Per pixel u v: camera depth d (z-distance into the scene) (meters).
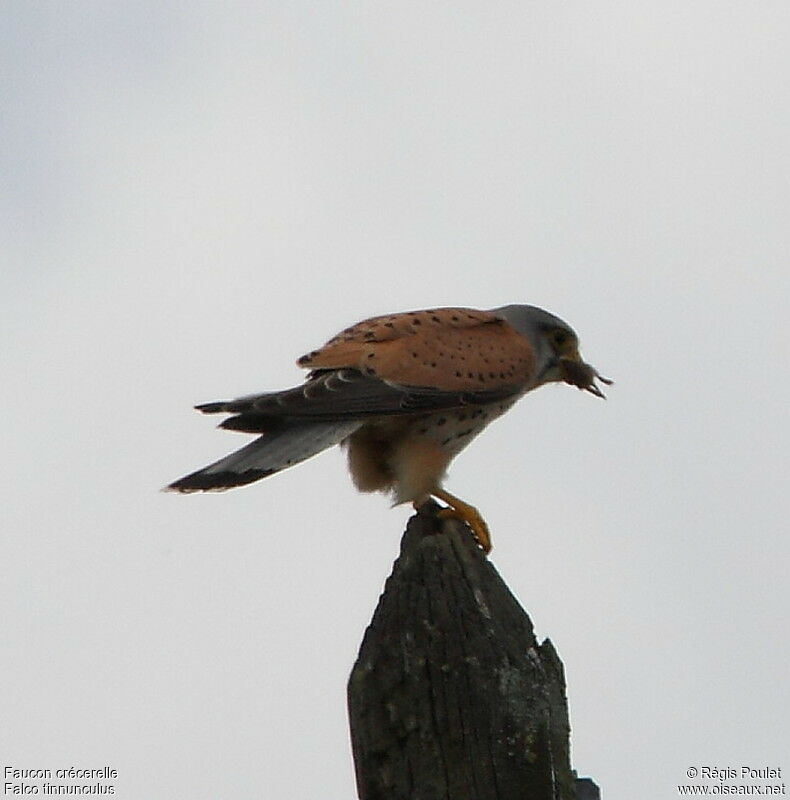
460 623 7.67
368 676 7.67
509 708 7.52
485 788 7.46
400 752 7.59
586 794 8.22
